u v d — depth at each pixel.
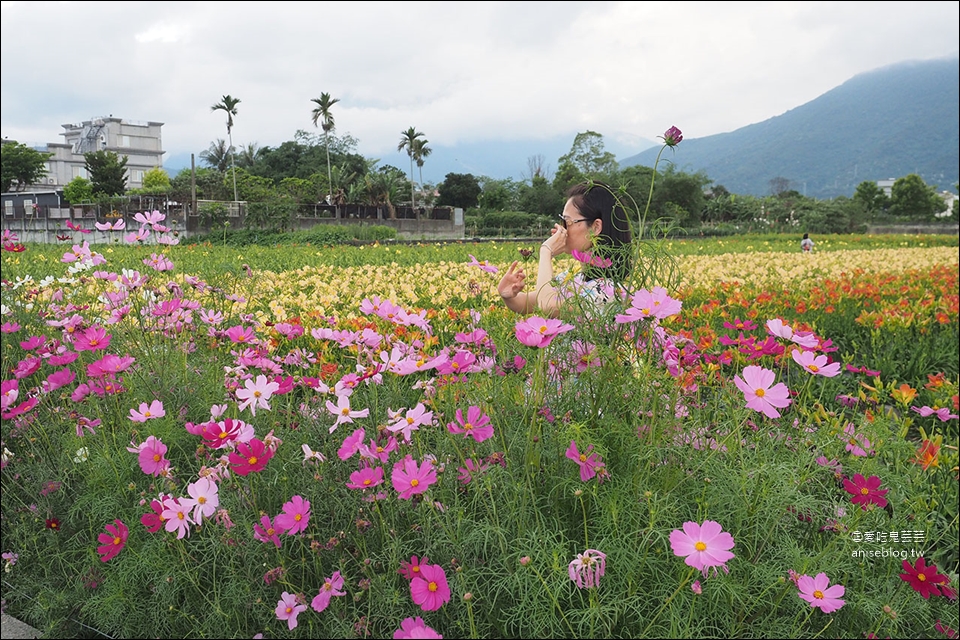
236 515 1.79
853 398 2.62
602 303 1.82
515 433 1.79
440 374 1.96
